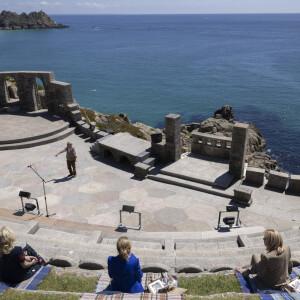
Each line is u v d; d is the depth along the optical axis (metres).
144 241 11.18
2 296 5.98
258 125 60.72
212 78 102.06
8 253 6.51
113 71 112.69
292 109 70.44
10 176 17.02
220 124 46.50
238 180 16.22
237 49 175.25
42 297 5.91
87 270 8.04
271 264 6.16
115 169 18.05
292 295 5.75
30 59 134.38
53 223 12.70
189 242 11.06
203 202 14.62
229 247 10.69
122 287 6.19
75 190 15.70
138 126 41.28
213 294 6.33
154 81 98.12
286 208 13.95
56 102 24.78
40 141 21.02
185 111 71.12
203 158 18.38
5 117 24.78
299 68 116.38
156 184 16.36
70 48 175.00
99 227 12.55
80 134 23.14
